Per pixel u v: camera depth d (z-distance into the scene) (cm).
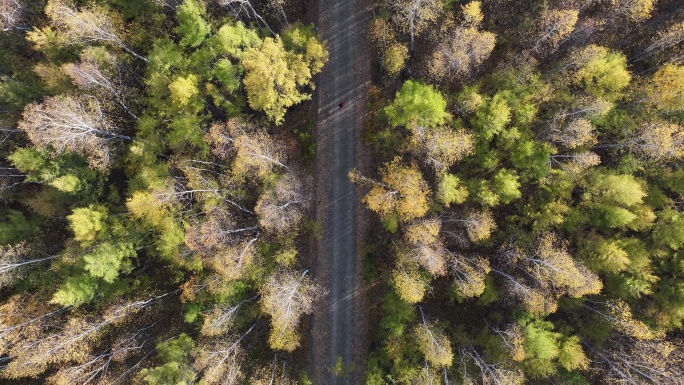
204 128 4112
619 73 3759
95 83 3794
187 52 4075
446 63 3834
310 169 4484
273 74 3625
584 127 3638
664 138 3681
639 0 3750
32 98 4066
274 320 3734
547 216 3900
